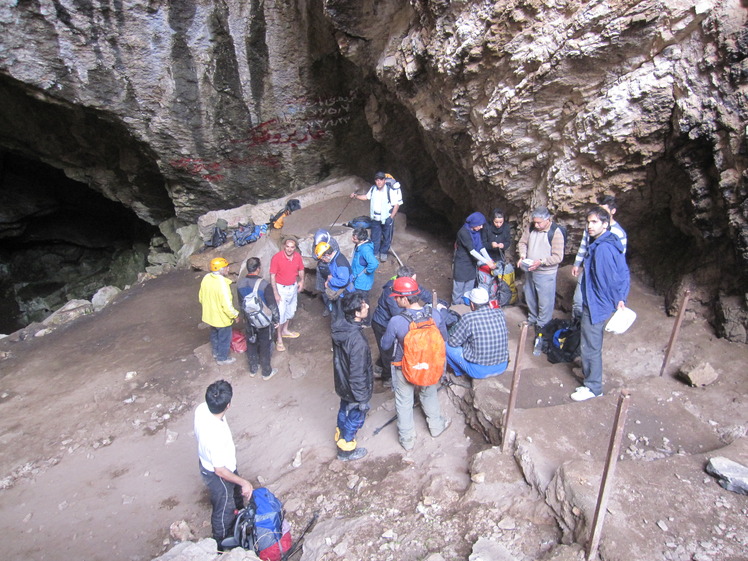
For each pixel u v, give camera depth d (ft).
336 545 11.99
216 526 13.28
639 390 14.56
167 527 15.03
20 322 51.21
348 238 27.32
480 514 11.94
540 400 14.96
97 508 15.88
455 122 20.98
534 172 20.35
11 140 37.86
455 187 27.55
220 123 33.47
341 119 33.17
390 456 15.46
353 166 35.68
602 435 13.00
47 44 28.27
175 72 30.99
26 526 15.37
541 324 18.24
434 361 13.47
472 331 15.38
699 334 16.49
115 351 24.77
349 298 13.87
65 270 55.52
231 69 31.42
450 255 28.89
